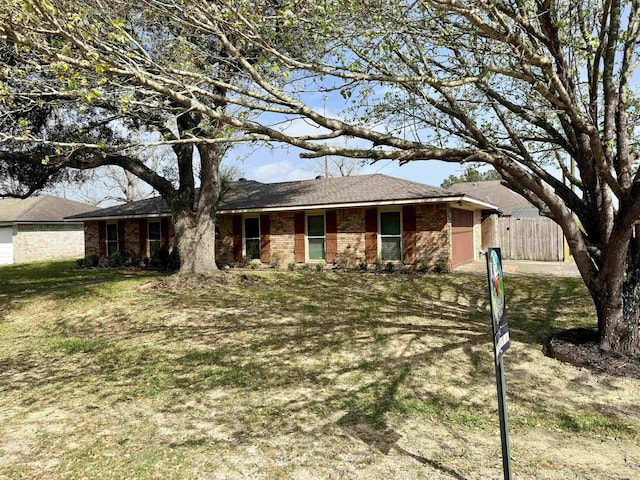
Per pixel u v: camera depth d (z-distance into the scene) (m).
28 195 12.16
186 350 6.60
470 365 5.58
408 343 6.51
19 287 13.70
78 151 10.08
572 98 4.77
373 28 4.11
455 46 4.83
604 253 5.45
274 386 5.07
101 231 20.70
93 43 3.55
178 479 3.18
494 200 25.08
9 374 5.76
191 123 10.73
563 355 5.59
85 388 5.14
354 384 5.07
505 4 4.34
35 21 3.07
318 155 4.02
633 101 5.59
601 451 3.49
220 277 12.34
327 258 15.73
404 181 16.19
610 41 4.66
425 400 4.58
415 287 11.51
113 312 9.38
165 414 4.36
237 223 17.22
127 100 3.34
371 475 3.19
